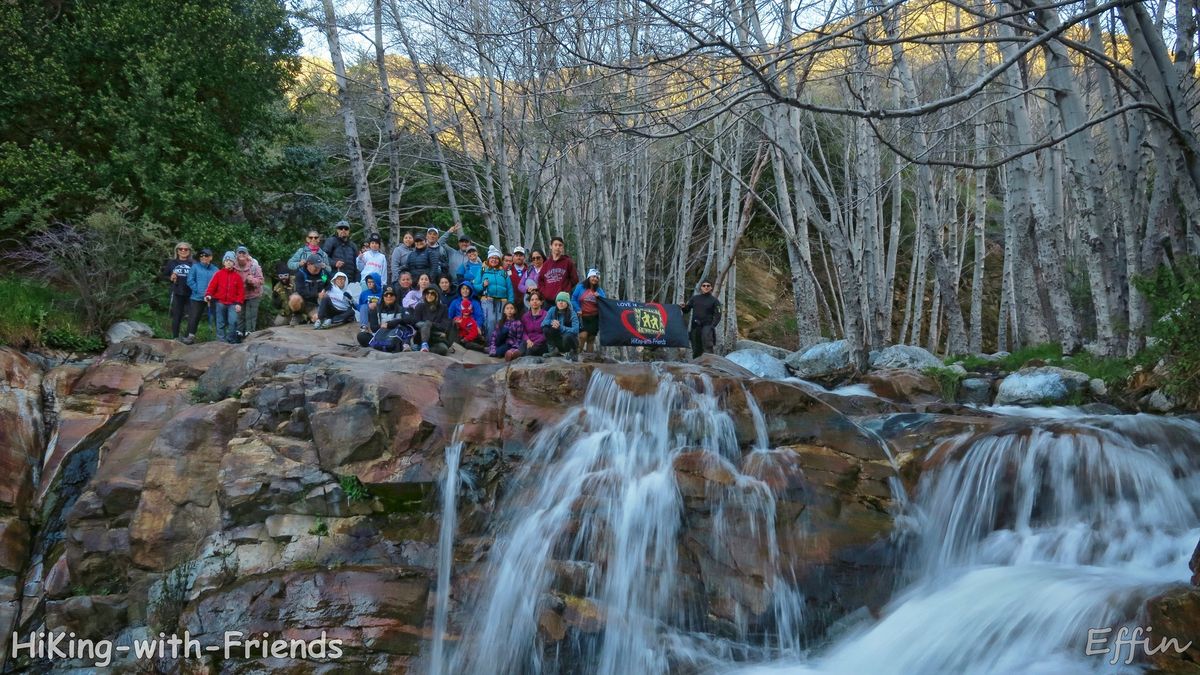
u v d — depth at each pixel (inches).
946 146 964.0
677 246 1079.6
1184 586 255.8
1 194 626.8
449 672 342.6
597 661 333.1
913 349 671.8
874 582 335.6
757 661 322.3
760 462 368.2
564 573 350.0
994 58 836.0
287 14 802.2
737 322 1181.7
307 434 411.5
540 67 589.3
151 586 386.0
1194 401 435.8
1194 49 429.7
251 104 753.6
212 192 698.8
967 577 316.2
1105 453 345.4
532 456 400.2
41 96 641.0
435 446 398.6
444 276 588.4
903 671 291.6
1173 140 362.9
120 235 609.3
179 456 410.0
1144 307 544.1
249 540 384.8
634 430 400.5
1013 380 531.2
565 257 598.5
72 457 453.7
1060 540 327.0
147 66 662.5
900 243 1370.6
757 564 336.8
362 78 983.6
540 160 872.3
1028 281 696.4
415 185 943.7
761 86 290.4
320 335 548.1
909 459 380.5
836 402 478.6
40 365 517.0
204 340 610.2
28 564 422.0
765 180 1226.6
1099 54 332.5
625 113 339.6
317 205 856.3
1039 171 852.6
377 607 346.9
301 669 332.8
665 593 341.7
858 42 314.8
